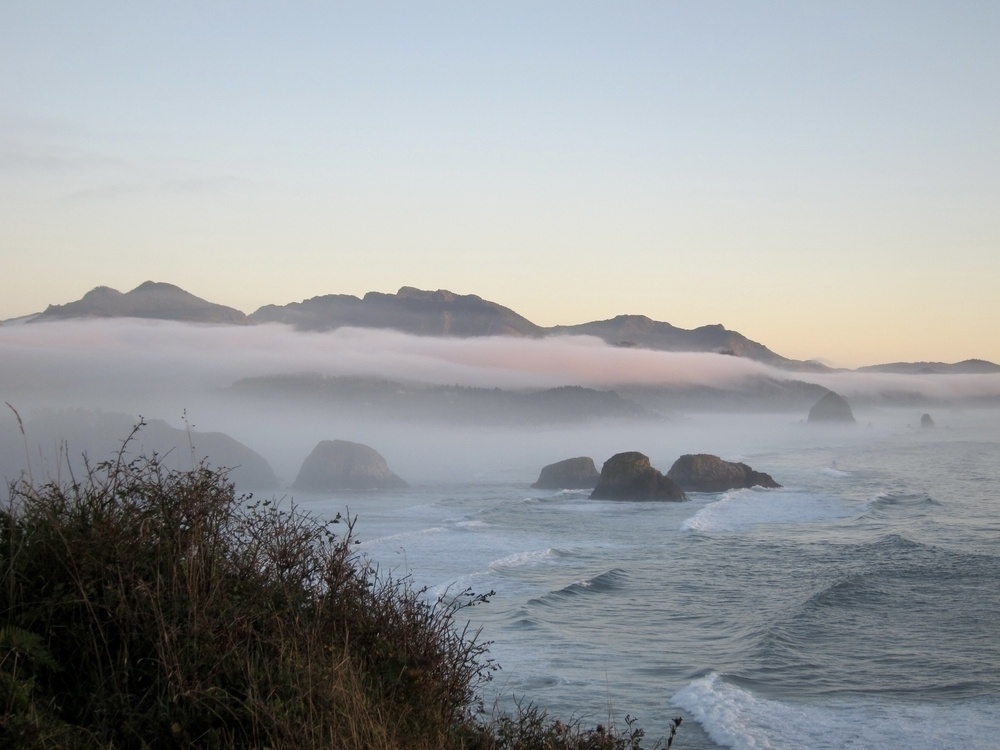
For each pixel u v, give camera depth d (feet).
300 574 20.20
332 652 17.43
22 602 16.53
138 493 19.30
